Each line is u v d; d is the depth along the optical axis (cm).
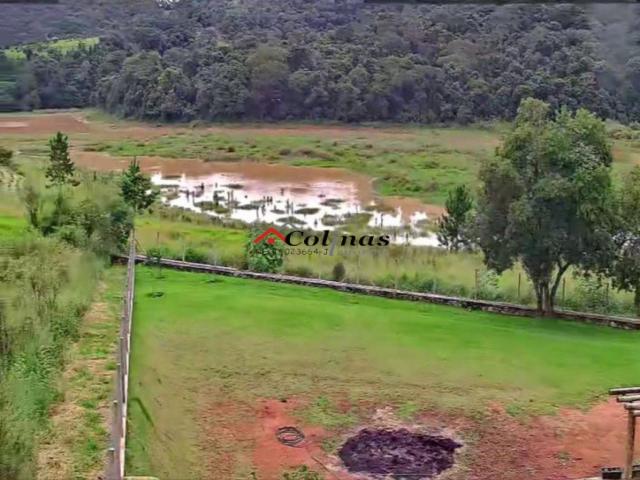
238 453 1249
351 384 1550
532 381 1602
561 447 1325
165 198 4656
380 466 1237
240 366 1609
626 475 1134
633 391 1206
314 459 1247
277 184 5325
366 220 4125
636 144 5684
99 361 1546
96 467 1127
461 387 1559
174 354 1652
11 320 1532
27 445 1115
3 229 2395
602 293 2242
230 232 3369
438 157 6234
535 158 2070
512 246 2100
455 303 2228
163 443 1248
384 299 2258
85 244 2347
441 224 3139
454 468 1241
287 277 2406
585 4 7650
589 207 1988
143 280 2306
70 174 2866
